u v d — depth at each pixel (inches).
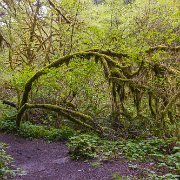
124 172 313.6
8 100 671.8
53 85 547.8
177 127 465.1
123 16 547.2
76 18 603.8
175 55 473.7
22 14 630.5
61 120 585.0
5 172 288.5
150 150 384.8
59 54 629.9
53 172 345.1
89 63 501.0
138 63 482.6
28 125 561.6
